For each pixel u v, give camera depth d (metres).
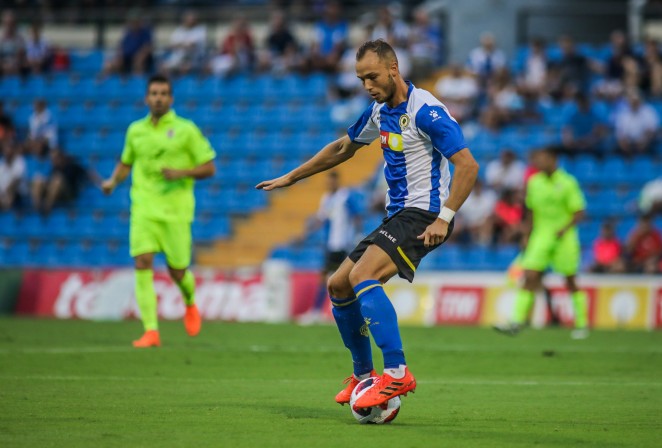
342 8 99.12
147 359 36.38
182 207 40.69
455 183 21.91
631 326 63.47
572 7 92.12
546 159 53.31
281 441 19.22
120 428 20.78
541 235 53.56
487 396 27.75
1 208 83.44
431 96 22.69
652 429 21.41
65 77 93.88
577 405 25.77
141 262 40.75
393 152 23.05
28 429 20.48
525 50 88.31
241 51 91.62
